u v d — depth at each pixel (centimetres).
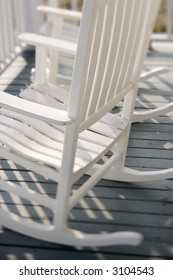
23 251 175
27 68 347
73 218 192
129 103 201
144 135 259
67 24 347
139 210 198
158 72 324
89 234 176
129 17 171
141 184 215
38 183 214
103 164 210
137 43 191
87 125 170
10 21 357
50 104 208
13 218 182
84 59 145
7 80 324
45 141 188
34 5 375
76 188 212
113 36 162
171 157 238
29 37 232
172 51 390
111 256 174
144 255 174
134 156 238
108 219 192
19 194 181
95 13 139
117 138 192
